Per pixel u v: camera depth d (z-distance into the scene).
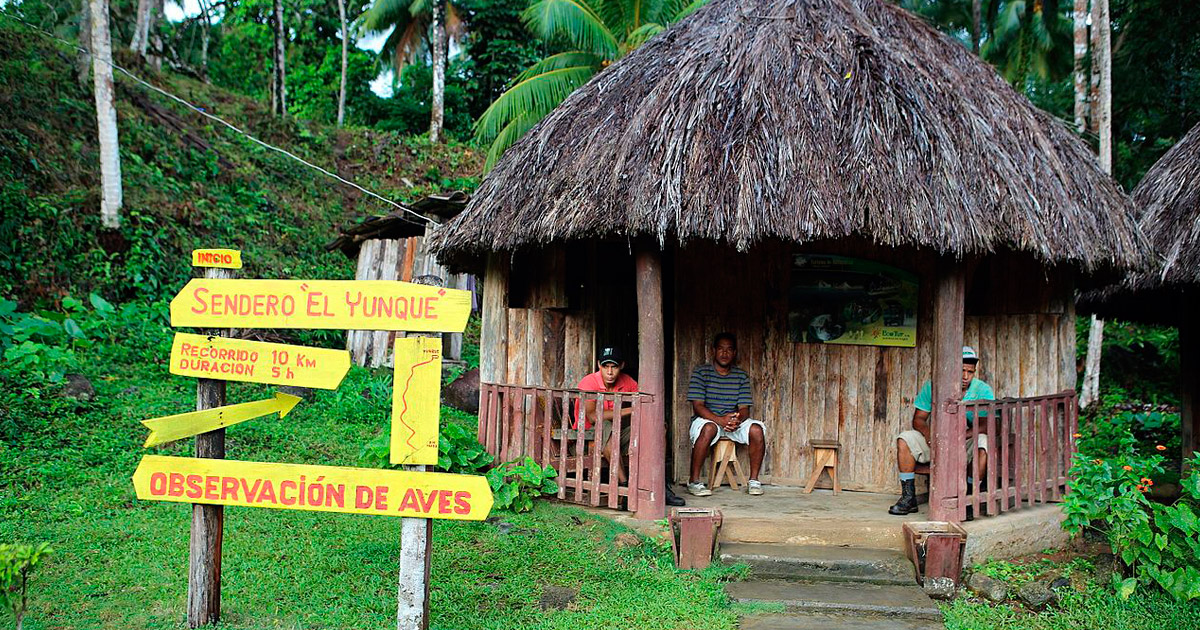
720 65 5.96
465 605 4.49
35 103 13.16
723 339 6.56
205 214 13.34
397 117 25.53
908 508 5.96
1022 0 21.62
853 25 6.42
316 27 28.59
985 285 6.76
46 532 5.14
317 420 8.37
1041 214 5.63
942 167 5.48
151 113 15.73
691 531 5.34
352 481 3.80
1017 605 5.10
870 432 6.79
